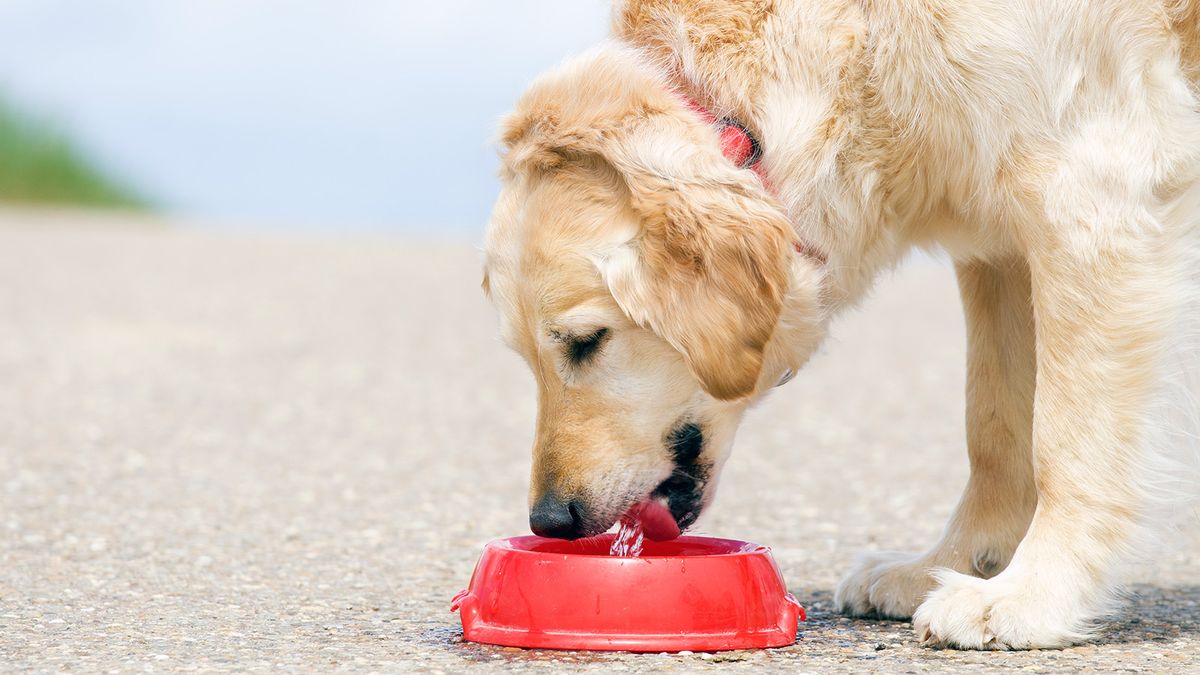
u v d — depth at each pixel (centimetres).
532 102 513
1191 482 495
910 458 885
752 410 546
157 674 426
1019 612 468
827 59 504
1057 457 485
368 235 3005
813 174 506
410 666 438
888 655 459
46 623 495
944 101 496
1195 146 499
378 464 875
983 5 484
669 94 504
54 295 1738
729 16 516
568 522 493
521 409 1098
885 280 614
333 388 1181
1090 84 486
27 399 1080
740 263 473
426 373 1274
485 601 476
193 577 581
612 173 490
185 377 1211
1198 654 460
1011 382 549
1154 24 494
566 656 450
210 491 780
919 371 1275
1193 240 500
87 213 3291
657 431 500
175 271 2067
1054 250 488
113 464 851
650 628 457
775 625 472
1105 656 457
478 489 801
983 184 502
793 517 727
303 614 517
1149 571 600
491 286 511
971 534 549
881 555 554
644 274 476
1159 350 482
